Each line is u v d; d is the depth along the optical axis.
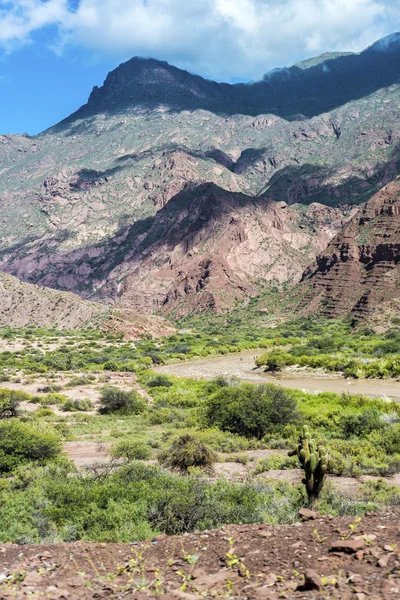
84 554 6.08
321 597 4.20
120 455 20.83
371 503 12.45
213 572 5.24
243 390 30.47
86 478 13.19
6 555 6.26
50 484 12.48
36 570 5.68
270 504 10.80
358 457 19.38
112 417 37.94
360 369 62.25
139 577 5.27
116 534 8.77
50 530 9.66
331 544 5.32
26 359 94.38
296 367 72.50
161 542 6.29
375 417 26.89
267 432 27.50
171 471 17.98
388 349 77.12
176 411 35.91
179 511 9.52
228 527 6.50
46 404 45.50
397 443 21.56
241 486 12.41
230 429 28.33
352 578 4.41
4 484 15.32
